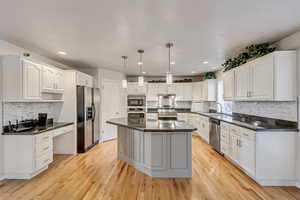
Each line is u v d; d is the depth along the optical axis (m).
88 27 2.42
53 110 4.34
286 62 2.63
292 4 1.84
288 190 2.53
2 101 2.90
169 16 2.11
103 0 1.76
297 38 2.62
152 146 2.99
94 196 2.39
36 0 1.75
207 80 6.06
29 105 3.54
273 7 1.91
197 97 6.83
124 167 3.45
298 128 2.61
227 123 3.69
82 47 3.31
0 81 2.88
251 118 3.80
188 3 1.82
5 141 2.89
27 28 2.43
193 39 2.91
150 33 2.64
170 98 7.26
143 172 3.20
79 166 3.50
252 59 3.20
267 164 2.65
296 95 2.62
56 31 2.55
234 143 3.36
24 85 2.93
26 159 2.89
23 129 3.14
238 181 2.83
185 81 7.24
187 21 2.25
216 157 4.04
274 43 3.07
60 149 4.35
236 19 2.20
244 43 3.11
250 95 3.24
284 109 2.86
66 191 2.52
